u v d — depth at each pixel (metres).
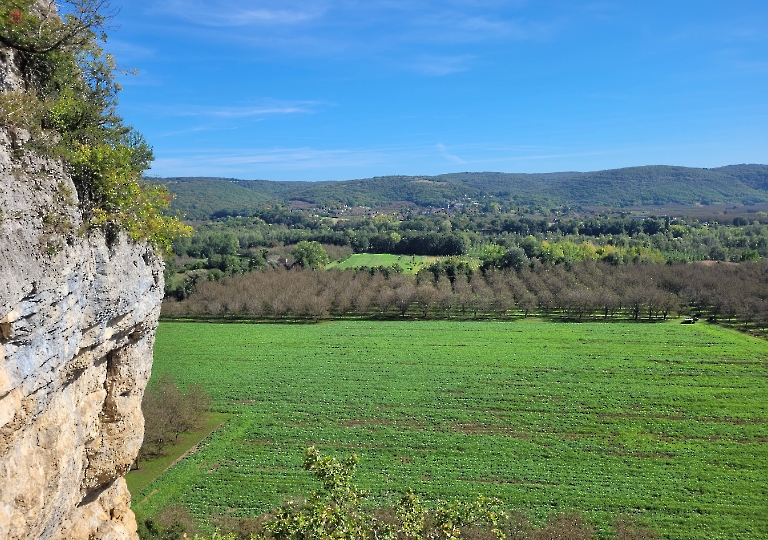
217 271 125.19
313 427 57.59
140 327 18.56
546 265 139.38
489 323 108.19
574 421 57.97
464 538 32.66
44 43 14.80
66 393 14.20
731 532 36.94
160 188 19.72
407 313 118.75
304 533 17.55
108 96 18.28
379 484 44.38
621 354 82.81
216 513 40.38
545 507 40.50
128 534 19.34
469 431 56.06
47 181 12.86
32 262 11.70
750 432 54.09
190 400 57.72
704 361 77.94
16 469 11.68
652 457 48.97
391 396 67.00
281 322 111.56
